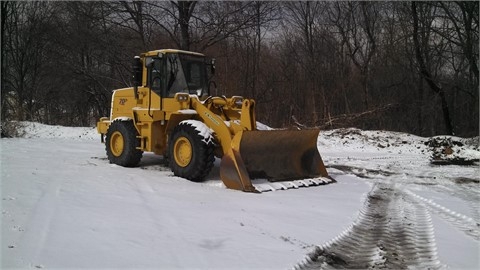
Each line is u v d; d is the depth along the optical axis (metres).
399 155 14.74
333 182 8.59
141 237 4.50
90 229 4.64
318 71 24.30
